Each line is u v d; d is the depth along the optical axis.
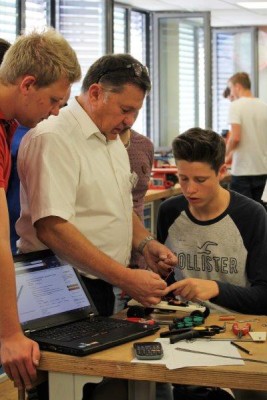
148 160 3.59
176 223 2.50
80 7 6.73
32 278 2.03
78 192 2.21
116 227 2.29
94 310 2.12
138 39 8.67
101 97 2.20
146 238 2.45
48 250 2.12
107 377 1.78
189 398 2.30
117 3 7.98
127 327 1.98
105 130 2.23
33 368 1.78
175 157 2.37
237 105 7.01
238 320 2.13
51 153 2.13
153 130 8.84
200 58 8.80
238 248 2.40
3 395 3.39
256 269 2.37
